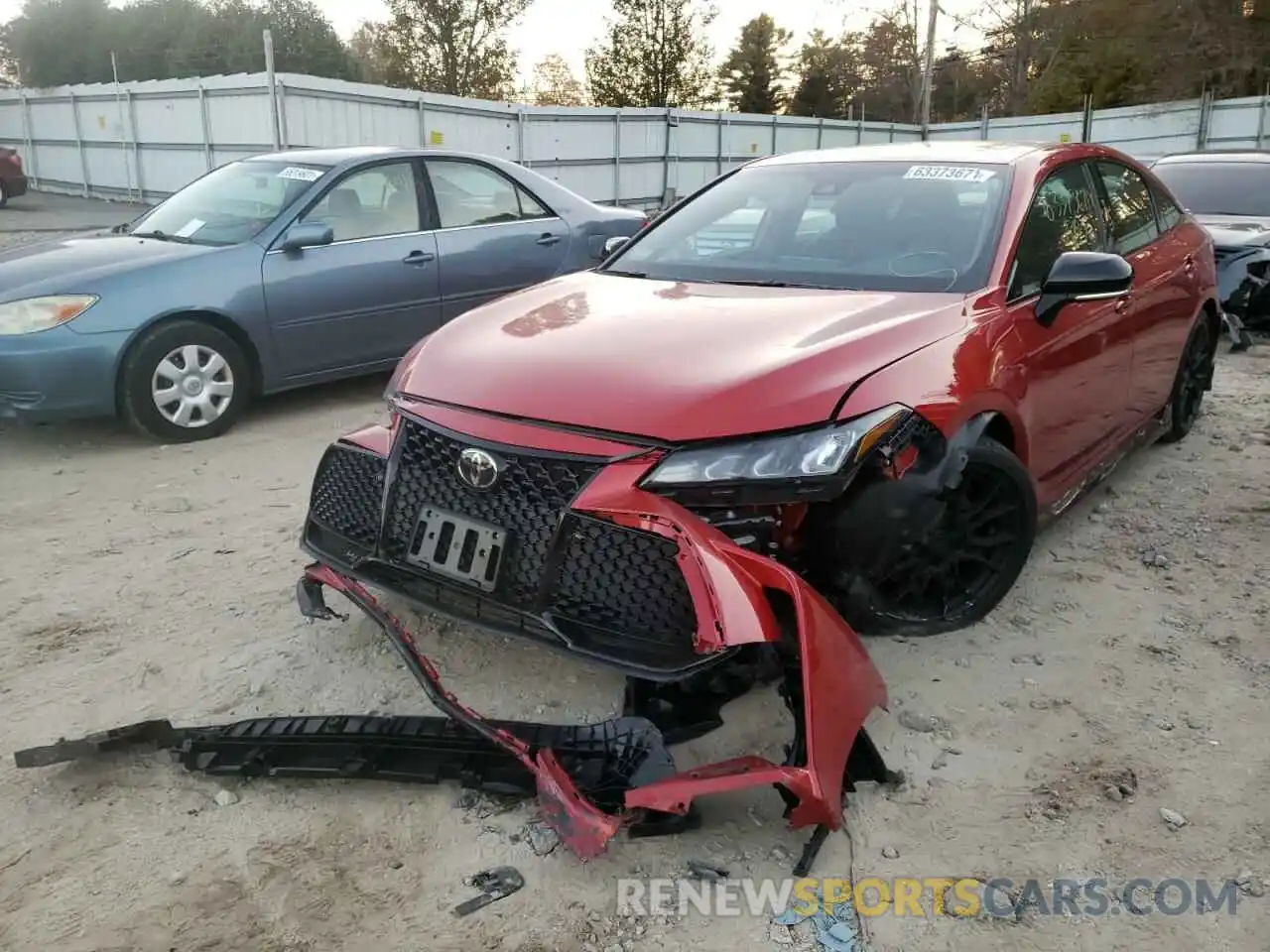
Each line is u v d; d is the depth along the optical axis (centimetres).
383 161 660
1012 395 338
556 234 736
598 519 263
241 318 593
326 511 332
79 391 551
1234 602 389
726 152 2698
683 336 306
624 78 4325
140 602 388
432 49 4056
